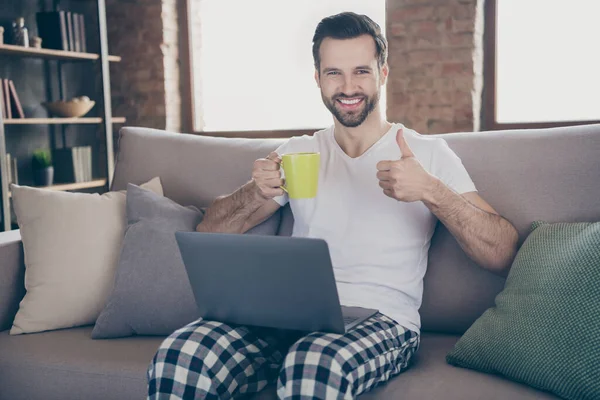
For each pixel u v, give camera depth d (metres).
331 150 1.62
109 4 4.23
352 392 1.14
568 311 1.18
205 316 1.31
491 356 1.27
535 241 1.38
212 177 1.90
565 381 1.14
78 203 1.73
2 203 3.40
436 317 1.57
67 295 1.65
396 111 3.58
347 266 1.50
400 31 3.50
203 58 4.23
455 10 3.34
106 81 3.97
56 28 3.84
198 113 4.32
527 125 3.31
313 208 1.57
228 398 1.25
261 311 1.22
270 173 1.44
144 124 4.25
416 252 1.50
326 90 1.56
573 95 3.25
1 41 3.48
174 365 1.21
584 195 1.48
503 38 3.38
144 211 1.69
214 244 1.18
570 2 3.19
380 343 1.26
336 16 1.56
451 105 3.43
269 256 1.13
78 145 4.36
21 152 3.94
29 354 1.49
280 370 1.22
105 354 1.46
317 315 1.17
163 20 4.09
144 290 1.58
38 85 4.06
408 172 1.34
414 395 1.21
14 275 1.73
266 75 4.00
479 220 1.41
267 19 3.95
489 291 1.51
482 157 1.61
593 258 1.20
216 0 4.12
